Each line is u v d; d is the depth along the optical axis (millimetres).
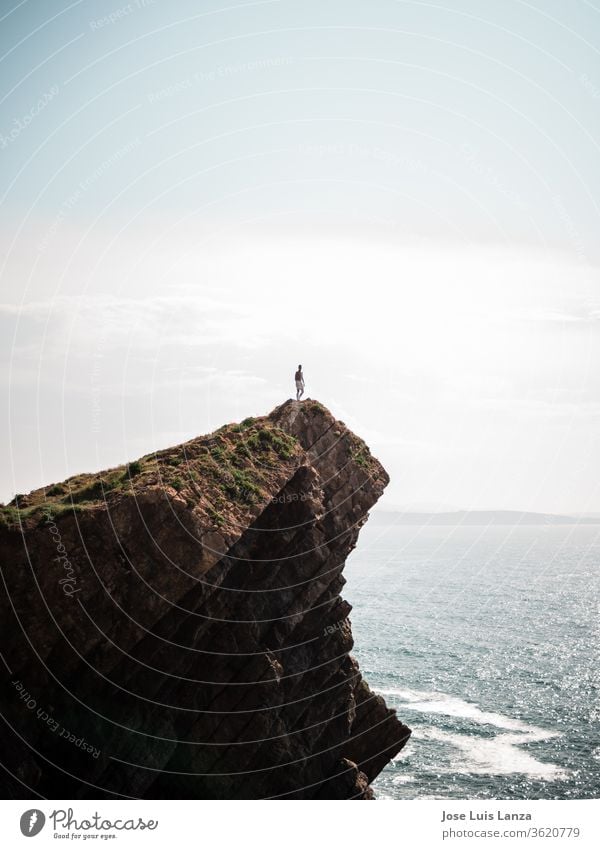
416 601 163250
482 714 88688
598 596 169000
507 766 72875
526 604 159500
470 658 114312
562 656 115125
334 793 46625
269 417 46875
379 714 50406
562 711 89500
